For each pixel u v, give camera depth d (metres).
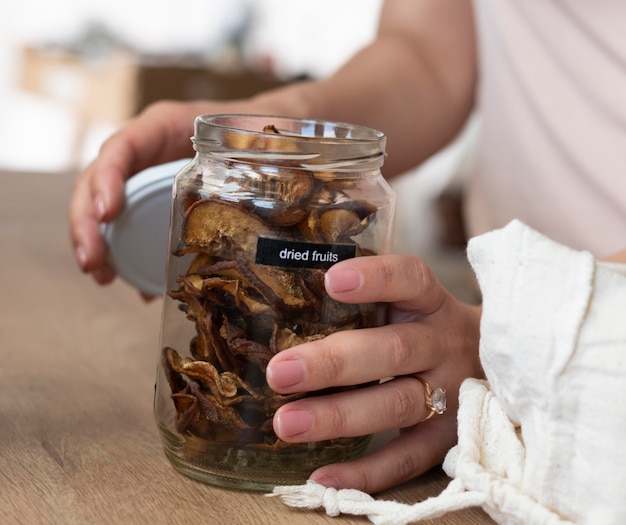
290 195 0.46
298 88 0.80
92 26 3.26
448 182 2.04
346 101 0.82
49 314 0.73
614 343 0.43
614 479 0.42
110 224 0.63
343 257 0.47
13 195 1.09
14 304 0.74
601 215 0.79
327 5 3.58
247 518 0.46
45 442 0.52
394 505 0.46
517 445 0.45
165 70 1.81
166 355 0.49
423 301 0.50
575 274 0.43
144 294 0.68
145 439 0.54
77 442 0.53
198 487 0.49
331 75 0.86
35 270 0.83
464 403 0.47
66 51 2.35
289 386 0.46
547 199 0.84
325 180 0.47
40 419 0.55
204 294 0.46
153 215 0.63
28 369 0.62
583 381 0.43
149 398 0.59
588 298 0.43
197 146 0.48
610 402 0.43
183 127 0.67
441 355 0.50
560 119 0.81
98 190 0.62
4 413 0.55
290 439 0.47
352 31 3.62
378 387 0.49
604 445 0.43
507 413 0.46
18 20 3.24
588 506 0.43
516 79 0.86
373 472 0.49
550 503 0.44
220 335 0.46
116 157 0.63
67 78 2.04
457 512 0.48
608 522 0.43
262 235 0.46
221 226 0.46
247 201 0.46
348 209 0.47
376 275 0.47
